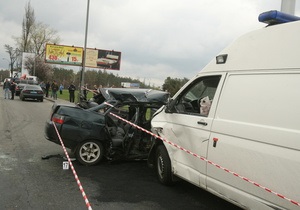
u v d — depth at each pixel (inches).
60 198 191.2
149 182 229.0
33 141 360.5
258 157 141.3
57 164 265.4
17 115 628.1
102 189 210.8
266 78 146.6
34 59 2463.1
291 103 131.9
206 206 188.4
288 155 128.4
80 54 1621.6
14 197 189.6
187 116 196.7
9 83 1133.7
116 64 1632.6
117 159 273.6
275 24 158.9
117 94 276.7
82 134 259.4
